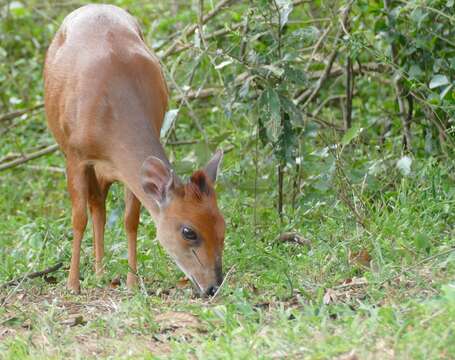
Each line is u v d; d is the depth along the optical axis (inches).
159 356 313.0
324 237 442.9
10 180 603.8
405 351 285.0
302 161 494.6
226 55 482.3
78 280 423.2
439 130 492.7
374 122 558.3
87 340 339.3
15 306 377.4
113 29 446.0
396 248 402.9
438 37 487.2
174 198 394.9
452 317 301.3
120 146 419.2
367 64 558.9
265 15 482.6
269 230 477.4
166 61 586.2
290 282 376.8
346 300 360.8
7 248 490.6
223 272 424.2
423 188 459.8
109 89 424.2
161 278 429.4
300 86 537.6
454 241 405.4
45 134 647.8
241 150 536.7
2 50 639.1
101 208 449.4
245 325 330.0
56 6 735.1
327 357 289.1
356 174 474.9
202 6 551.8
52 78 444.1
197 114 629.0
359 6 511.2
